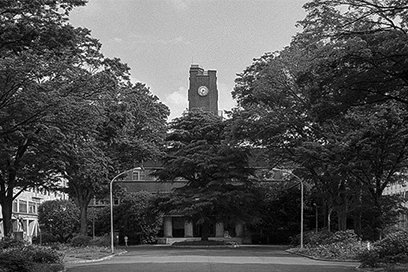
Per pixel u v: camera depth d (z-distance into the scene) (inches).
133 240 2812.5
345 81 869.2
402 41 804.6
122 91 1576.0
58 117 1031.6
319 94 919.7
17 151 1352.1
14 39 920.9
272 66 1776.6
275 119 1855.3
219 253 1813.5
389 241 1131.3
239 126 1952.5
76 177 1747.0
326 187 1765.5
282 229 2827.3
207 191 2426.2
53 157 1386.6
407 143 1344.7
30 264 929.5
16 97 956.6
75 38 968.3
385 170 1523.1
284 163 2149.4
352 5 829.2
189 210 2375.7
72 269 1107.9
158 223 2876.5
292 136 1898.4
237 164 2447.1
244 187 2474.2
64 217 2765.7
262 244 2812.5
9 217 1393.9
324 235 1795.0
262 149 2108.8
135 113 1999.3
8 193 1396.4
